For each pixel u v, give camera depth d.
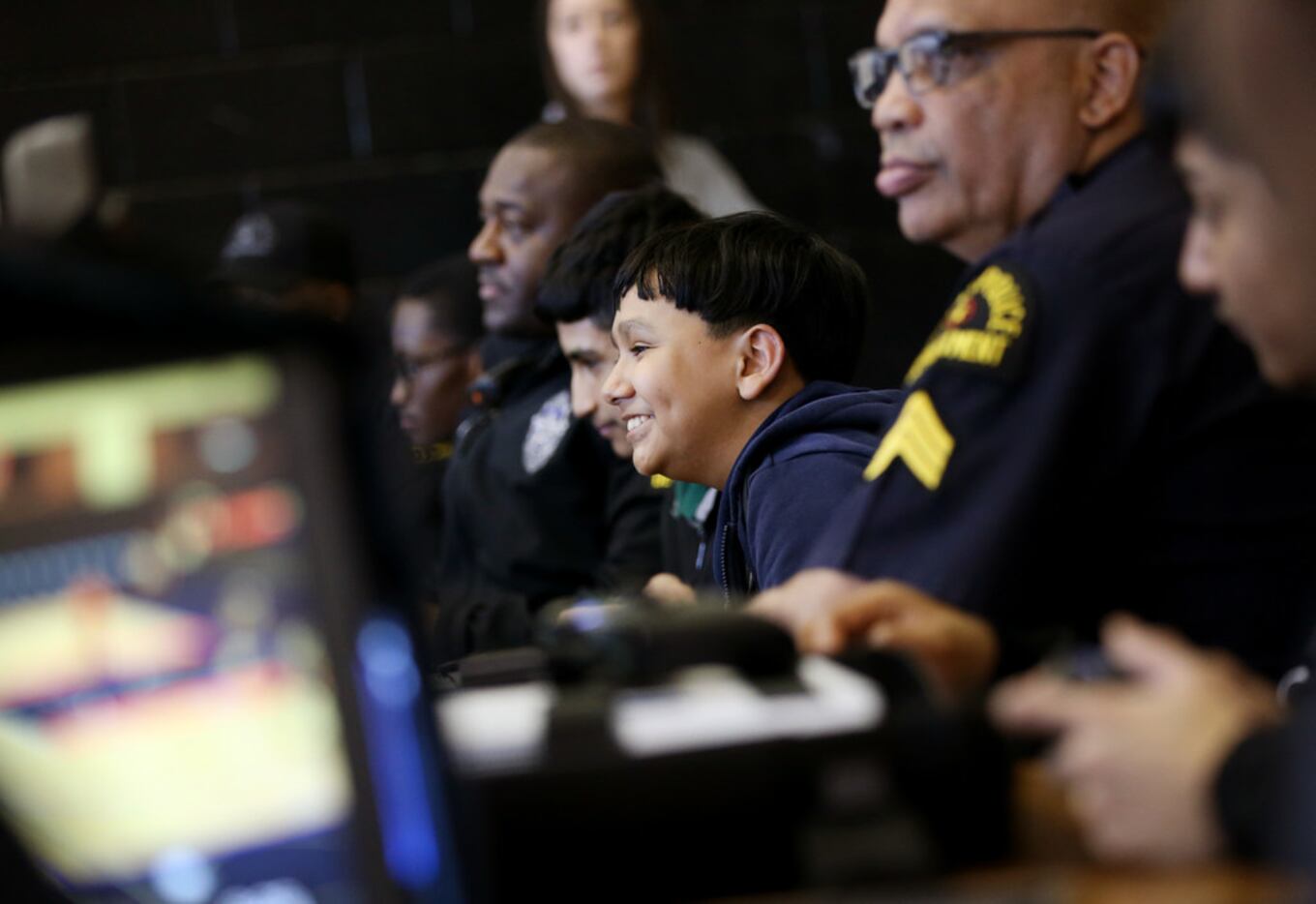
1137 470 1.29
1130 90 1.43
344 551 0.75
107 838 0.75
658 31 3.52
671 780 0.83
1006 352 1.27
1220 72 0.90
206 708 0.75
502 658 1.03
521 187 2.36
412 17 4.55
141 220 4.54
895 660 0.92
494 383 2.38
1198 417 1.28
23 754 0.75
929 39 1.45
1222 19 0.90
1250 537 1.29
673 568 2.03
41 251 0.72
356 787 0.75
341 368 0.76
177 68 4.54
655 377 1.72
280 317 0.75
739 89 4.51
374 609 0.76
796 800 0.83
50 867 0.76
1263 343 0.95
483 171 4.57
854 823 0.82
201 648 0.75
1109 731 0.87
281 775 0.75
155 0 4.52
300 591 0.75
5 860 0.76
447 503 2.40
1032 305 1.28
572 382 2.17
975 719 0.85
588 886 0.83
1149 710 0.87
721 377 1.72
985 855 0.84
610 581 2.13
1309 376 0.95
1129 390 1.28
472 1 4.55
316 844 0.75
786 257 1.73
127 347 0.74
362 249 4.59
